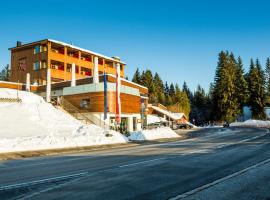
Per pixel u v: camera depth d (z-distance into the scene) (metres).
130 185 8.05
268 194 6.84
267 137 27.95
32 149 20.66
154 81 123.19
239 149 17.56
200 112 121.00
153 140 31.58
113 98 42.16
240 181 8.30
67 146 23.11
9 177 9.77
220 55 89.75
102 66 71.81
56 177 9.50
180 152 16.72
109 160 13.98
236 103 85.88
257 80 86.31
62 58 62.44
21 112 35.94
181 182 8.35
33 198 6.74
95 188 7.74
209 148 18.70
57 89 51.00
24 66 64.50
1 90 44.59
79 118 41.72
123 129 36.97
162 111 79.81
